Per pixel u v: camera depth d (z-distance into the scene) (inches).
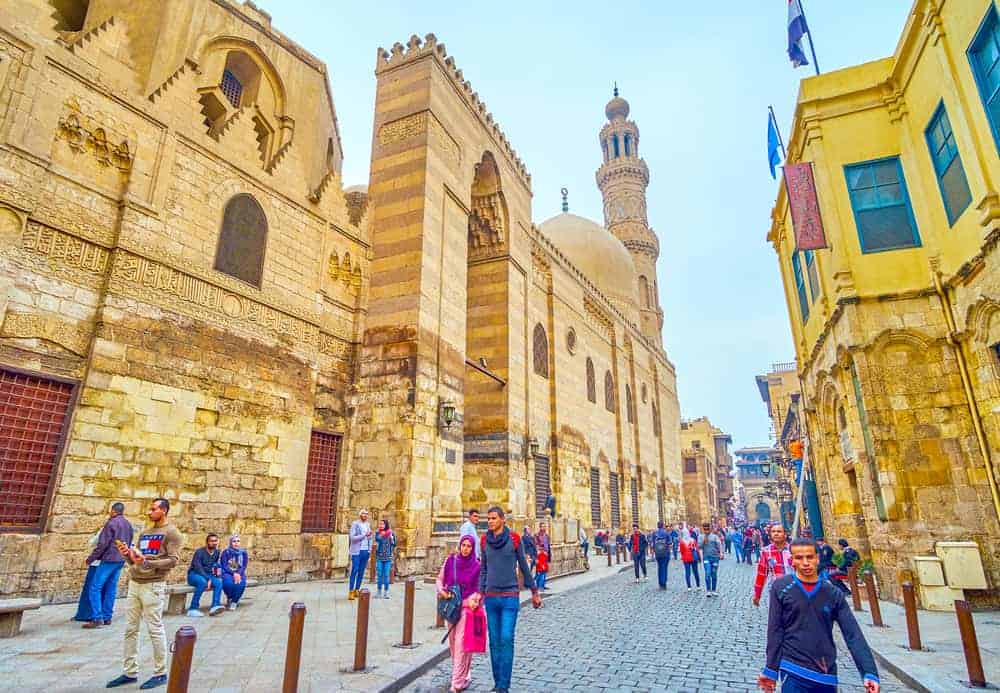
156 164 497.4
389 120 809.5
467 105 903.7
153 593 236.1
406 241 737.6
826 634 155.4
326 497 644.1
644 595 589.6
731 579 781.3
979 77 424.8
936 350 498.6
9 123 401.7
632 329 1633.9
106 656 271.3
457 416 756.6
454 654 252.2
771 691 157.5
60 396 418.0
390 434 668.7
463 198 855.1
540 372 1080.2
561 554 759.1
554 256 1196.5
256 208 589.6
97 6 649.0
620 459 1398.9
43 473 402.6
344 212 720.3
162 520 250.2
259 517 546.3
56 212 426.9
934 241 510.3
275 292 597.0
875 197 551.8
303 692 231.5
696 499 2493.8
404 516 630.5
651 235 2269.9
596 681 267.1
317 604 446.9
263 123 740.0
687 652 327.0
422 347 698.8
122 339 451.5
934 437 485.4
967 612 255.3
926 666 281.4
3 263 391.5
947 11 452.1
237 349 546.6
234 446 530.6
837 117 577.0
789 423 1536.7
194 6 657.6
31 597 379.2
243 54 726.5
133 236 470.6
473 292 973.8
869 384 510.6
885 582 510.3
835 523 693.9
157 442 467.2
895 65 539.8
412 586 330.0
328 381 669.9
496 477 874.1
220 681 241.6
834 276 548.4
